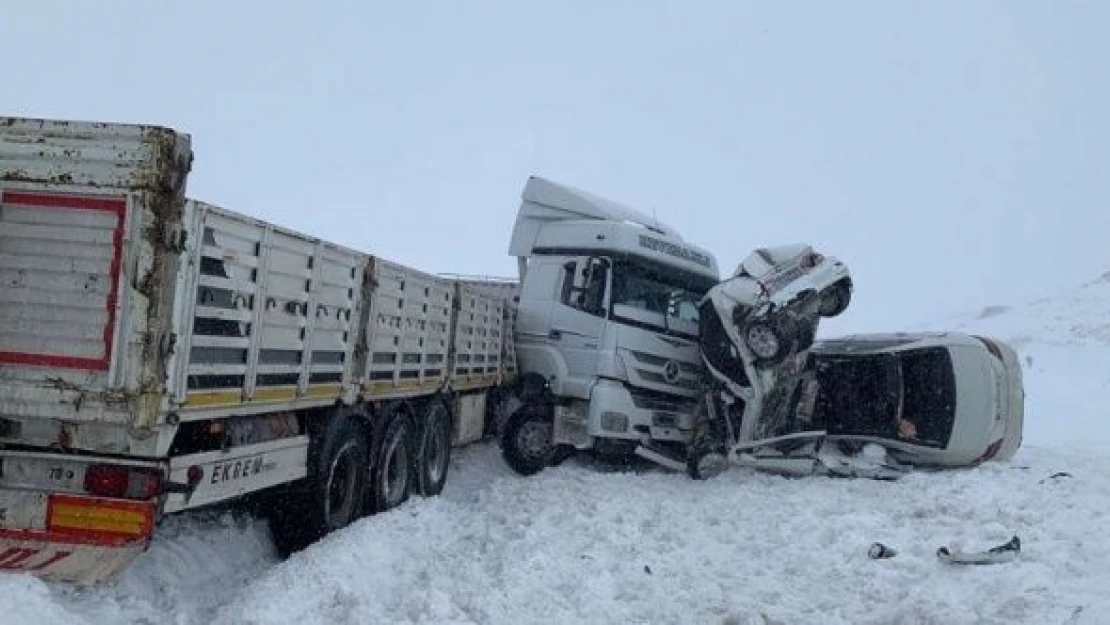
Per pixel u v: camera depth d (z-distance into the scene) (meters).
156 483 5.28
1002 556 6.92
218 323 5.77
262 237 6.23
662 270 13.28
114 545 5.21
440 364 10.64
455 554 7.64
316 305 7.16
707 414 12.71
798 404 12.70
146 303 5.12
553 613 5.97
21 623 4.59
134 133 5.19
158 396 5.15
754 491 10.59
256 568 7.16
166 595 5.93
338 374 7.77
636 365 12.80
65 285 5.18
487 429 13.70
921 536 7.99
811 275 12.05
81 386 5.12
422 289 9.80
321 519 7.67
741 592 6.68
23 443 5.30
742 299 11.94
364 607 5.81
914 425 12.17
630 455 13.55
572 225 13.45
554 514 9.16
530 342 13.42
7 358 5.20
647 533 8.60
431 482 10.74
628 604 6.36
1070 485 10.11
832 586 6.82
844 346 13.27
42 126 5.26
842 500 9.84
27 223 5.23
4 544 5.24
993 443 12.00
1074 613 5.45
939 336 12.48
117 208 5.17
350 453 8.38
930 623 5.69
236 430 6.33
